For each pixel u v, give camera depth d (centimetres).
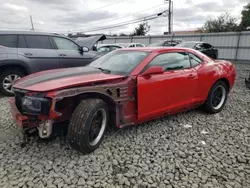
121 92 298
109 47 1450
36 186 222
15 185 223
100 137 295
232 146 312
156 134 345
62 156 275
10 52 536
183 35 2169
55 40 612
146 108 322
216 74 425
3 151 285
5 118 400
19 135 331
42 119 256
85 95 289
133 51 372
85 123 261
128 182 232
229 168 259
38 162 262
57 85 255
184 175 245
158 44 1543
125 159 274
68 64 628
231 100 552
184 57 388
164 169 255
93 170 250
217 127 378
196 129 368
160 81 333
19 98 278
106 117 298
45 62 585
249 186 229
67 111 299
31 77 305
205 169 257
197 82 393
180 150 298
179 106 372
